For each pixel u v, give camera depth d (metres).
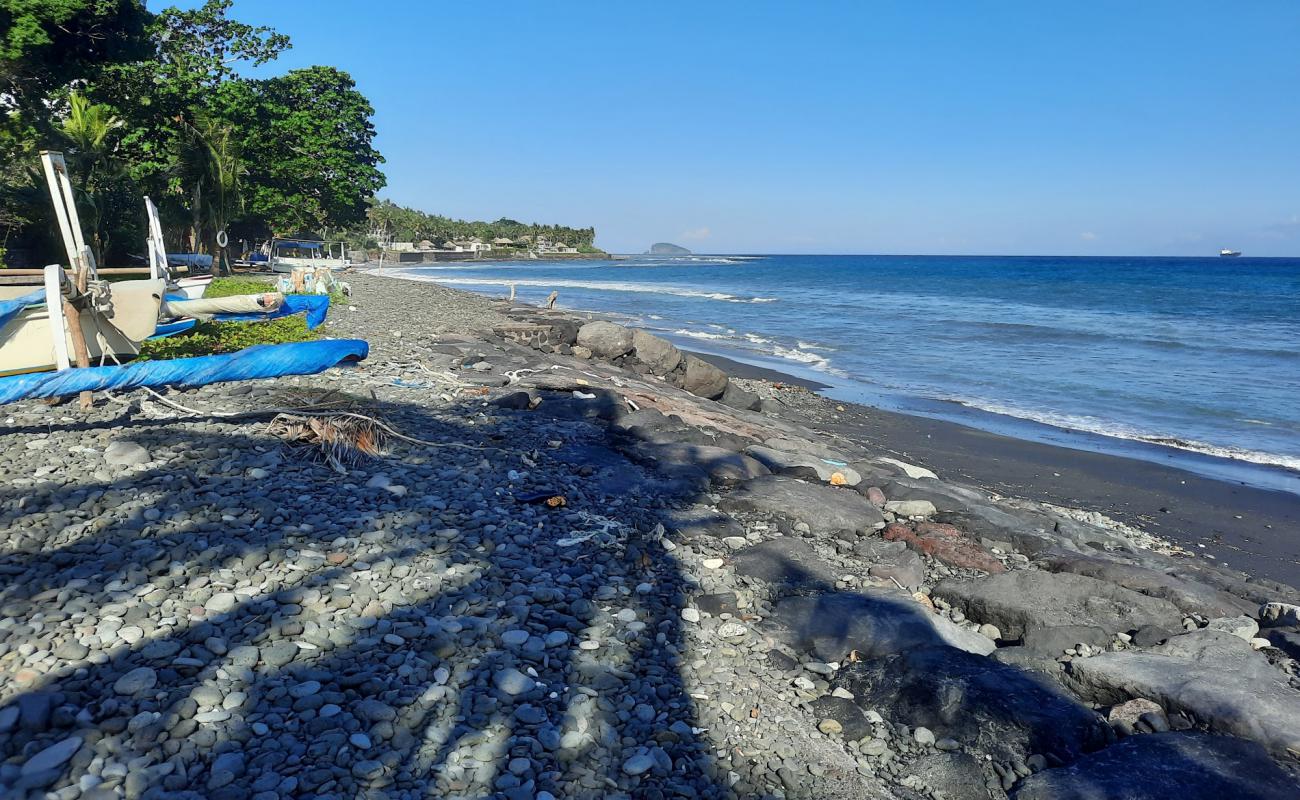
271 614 4.62
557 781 3.62
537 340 20.25
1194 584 6.86
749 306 47.44
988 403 19.27
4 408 8.42
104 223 33.62
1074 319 39.69
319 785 3.38
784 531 7.38
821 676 4.93
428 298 32.25
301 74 55.31
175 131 40.25
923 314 42.56
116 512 5.76
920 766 4.12
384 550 5.67
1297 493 12.45
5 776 3.21
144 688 3.82
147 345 12.38
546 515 6.87
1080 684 5.05
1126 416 17.92
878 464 11.17
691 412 12.83
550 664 4.54
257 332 15.18
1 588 4.63
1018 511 9.66
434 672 4.29
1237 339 31.16
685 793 3.67
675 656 4.84
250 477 6.82
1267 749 4.24
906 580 6.58
